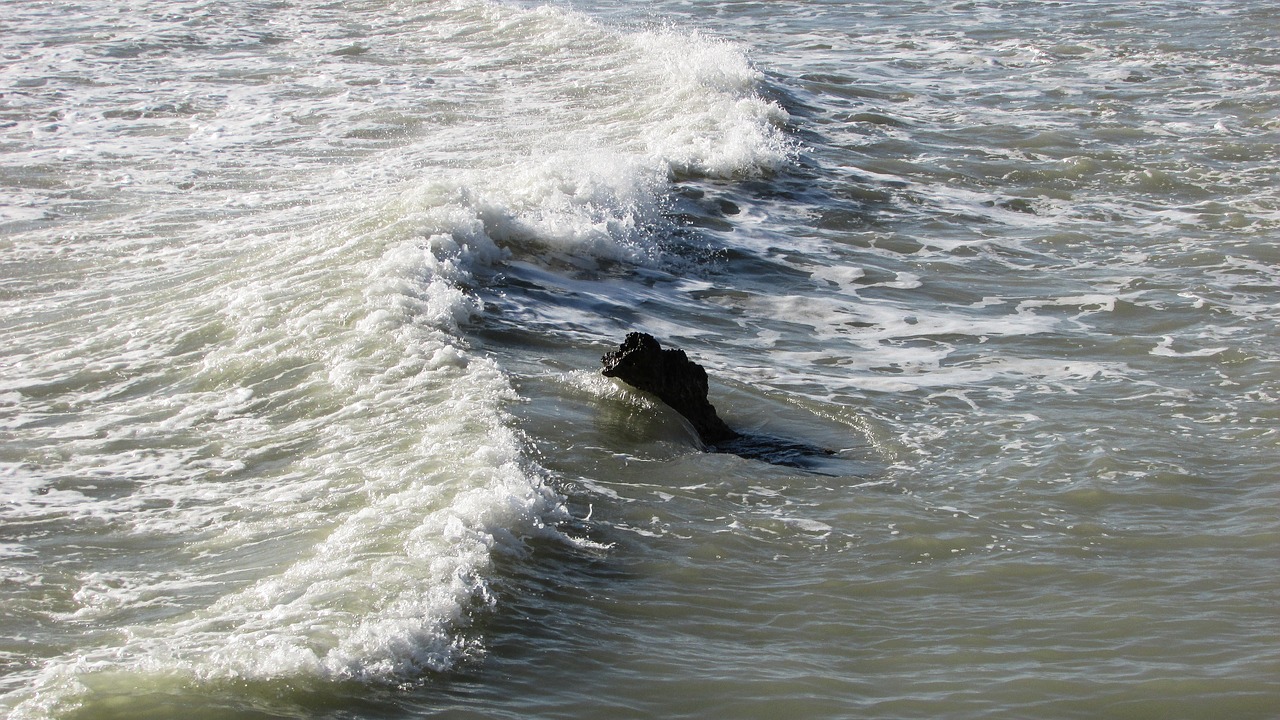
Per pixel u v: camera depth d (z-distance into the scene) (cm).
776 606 848
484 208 1655
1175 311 1552
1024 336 1479
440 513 916
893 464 1119
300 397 1182
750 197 2012
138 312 1398
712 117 2344
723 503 1009
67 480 1039
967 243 1834
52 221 1748
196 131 2250
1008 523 991
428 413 1122
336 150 2155
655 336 1438
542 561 883
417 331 1304
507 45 2955
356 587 814
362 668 732
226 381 1224
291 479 1023
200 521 964
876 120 2462
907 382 1334
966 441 1171
